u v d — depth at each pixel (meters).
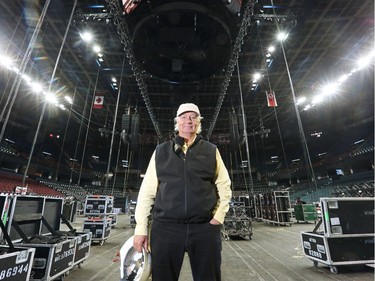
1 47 9.52
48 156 23.39
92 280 2.58
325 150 24.94
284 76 11.89
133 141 7.96
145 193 1.24
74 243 2.79
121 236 6.19
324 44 9.75
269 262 3.38
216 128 17.88
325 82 12.77
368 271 2.84
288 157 28.02
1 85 12.02
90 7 6.89
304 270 2.96
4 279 1.62
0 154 16.06
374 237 2.95
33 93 13.75
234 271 2.94
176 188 1.12
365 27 8.84
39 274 2.19
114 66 10.57
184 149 1.24
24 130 18.58
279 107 15.80
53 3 7.29
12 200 2.46
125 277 1.18
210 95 12.19
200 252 1.06
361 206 3.02
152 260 1.08
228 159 28.27
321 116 19.19
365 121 19.05
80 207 16.22
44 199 3.02
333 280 2.55
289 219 8.83
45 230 3.07
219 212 1.12
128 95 12.86
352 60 10.84
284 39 8.43
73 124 19.69
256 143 25.86
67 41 9.27
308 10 7.66
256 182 28.28
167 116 14.87
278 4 7.37
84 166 27.56
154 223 1.13
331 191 18.92
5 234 2.02
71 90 13.37
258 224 9.55
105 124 18.05
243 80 11.54
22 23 8.43
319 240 3.01
